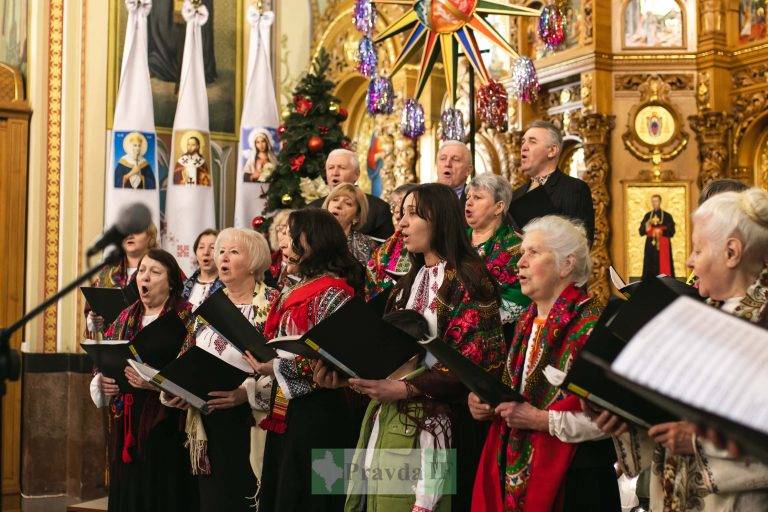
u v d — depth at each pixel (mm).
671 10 8914
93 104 9047
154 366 4840
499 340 3533
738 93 8711
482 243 4547
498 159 9539
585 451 3092
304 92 8242
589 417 2861
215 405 4555
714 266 2600
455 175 5672
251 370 4695
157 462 4992
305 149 8102
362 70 7398
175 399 4711
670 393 1674
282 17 10812
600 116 8719
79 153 9023
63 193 9008
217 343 4820
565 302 3191
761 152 8680
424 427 3494
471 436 3674
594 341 2605
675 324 1785
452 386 3490
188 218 9055
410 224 3680
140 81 8922
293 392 4039
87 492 8664
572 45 9102
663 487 2707
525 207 4688
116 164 8797
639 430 2908
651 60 8852
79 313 8922
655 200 8789
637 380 1696
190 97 9172
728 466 2439
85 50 9055
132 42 8914
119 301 5648
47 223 9031
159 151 9469
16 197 9219
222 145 9859
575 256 3240
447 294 3529
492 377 3068
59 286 8977
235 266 4863
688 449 2516
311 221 4281
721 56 8695
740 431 1625
